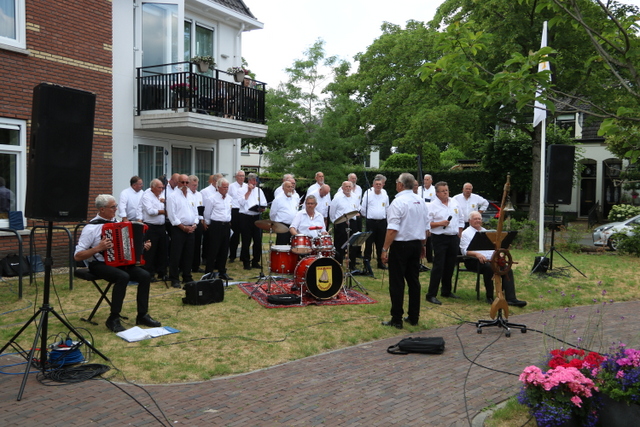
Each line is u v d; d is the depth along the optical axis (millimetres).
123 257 6348
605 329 7023
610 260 12641
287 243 10266
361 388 4832
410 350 5879
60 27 10352
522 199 28188
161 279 9539
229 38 15219
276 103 24594
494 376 5164
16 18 9711
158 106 12141
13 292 8172
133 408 4312
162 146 13039
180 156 13695
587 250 14531
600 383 3789
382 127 30141
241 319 7105
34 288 8523
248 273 10422
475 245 7824
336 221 9008
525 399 3973
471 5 19344
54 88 4961
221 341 6137
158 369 5207
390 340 6434
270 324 6895
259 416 4215
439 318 7445
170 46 12766
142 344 5918
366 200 10609
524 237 14766
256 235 10906
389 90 23172
